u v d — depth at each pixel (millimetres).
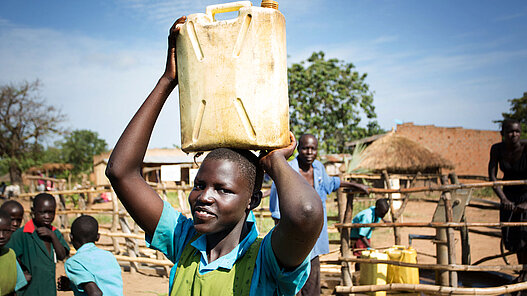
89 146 59000
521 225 4680
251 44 1385
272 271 1332
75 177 36844
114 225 7891
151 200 1553
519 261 5160
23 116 38438
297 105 27312
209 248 1492
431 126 27484
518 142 5262
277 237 1237
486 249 8352
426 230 11039
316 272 4570
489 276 6332
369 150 17203
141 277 7098
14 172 38125
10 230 3555
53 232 4254
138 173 1551
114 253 7938
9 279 3592
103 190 8367
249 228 1521
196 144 1473
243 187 1379
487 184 4797
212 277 1400
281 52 1424
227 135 1403
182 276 1484
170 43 1573
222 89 1404
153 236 1575
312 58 28406
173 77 1569
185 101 1501
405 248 5602
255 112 1383
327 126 27219
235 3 1472
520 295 4949
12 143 38094
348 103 27984
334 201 11742
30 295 4016
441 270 4949
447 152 27266
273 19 1394
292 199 1177
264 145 1386
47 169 36219
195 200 1386
